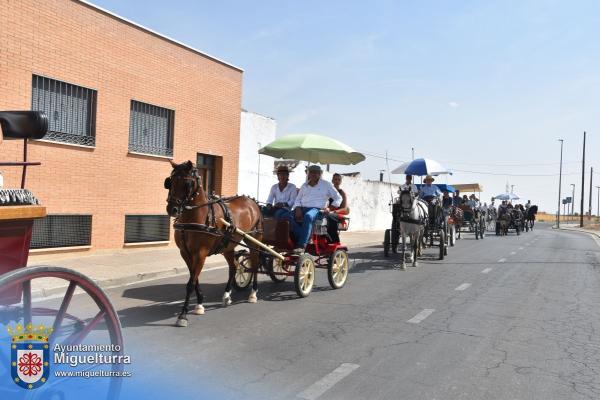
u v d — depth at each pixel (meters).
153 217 14.52
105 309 3.70
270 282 10.58
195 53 15.73
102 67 12.71
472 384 4.85
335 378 4.91
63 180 11.86
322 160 11.62
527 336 6.62
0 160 10.53
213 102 16.55
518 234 33.69
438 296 9.34
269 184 20.11
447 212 19.03
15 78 10.73
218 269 12.25
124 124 13.40
